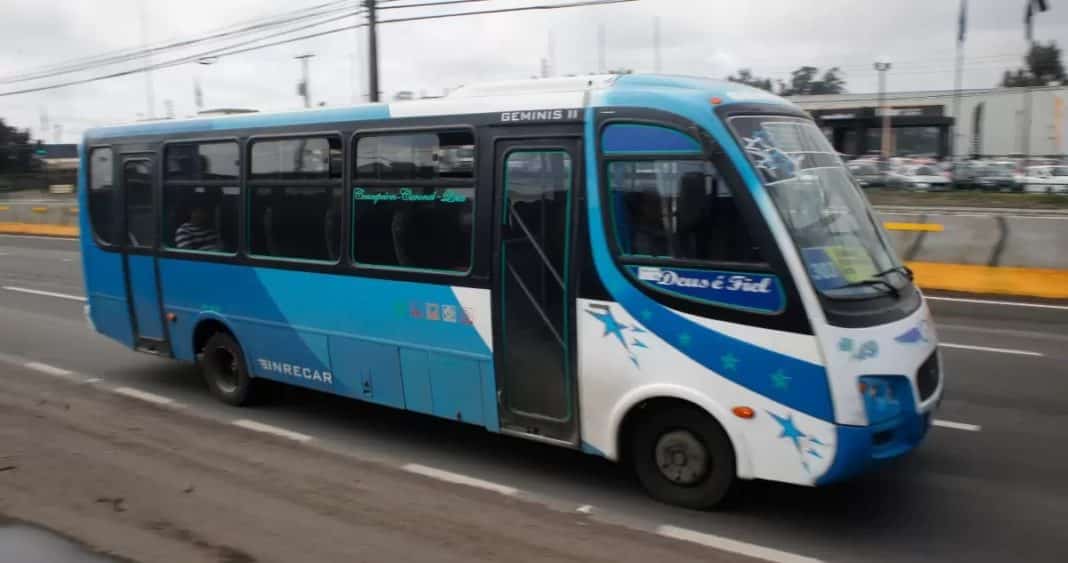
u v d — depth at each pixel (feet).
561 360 17.85
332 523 16.67
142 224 26.68
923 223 47.01
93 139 27.91
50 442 21.84
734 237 15.66
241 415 24.31
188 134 25.02
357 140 21.03
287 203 22.68
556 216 17.71
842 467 15.06
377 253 20.85
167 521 16.79
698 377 16.12
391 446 21.45
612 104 17.06
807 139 17.54
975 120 154.20
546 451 20.95
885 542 15.79
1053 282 42.14
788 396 15.28
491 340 18.88
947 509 17.22
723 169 15.76
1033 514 16.97
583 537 15.94
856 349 15.05
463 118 19.07
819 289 15.16
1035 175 115.14
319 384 22.61
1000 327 35.81
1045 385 26.63
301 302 22.54
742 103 16.80
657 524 16.51
